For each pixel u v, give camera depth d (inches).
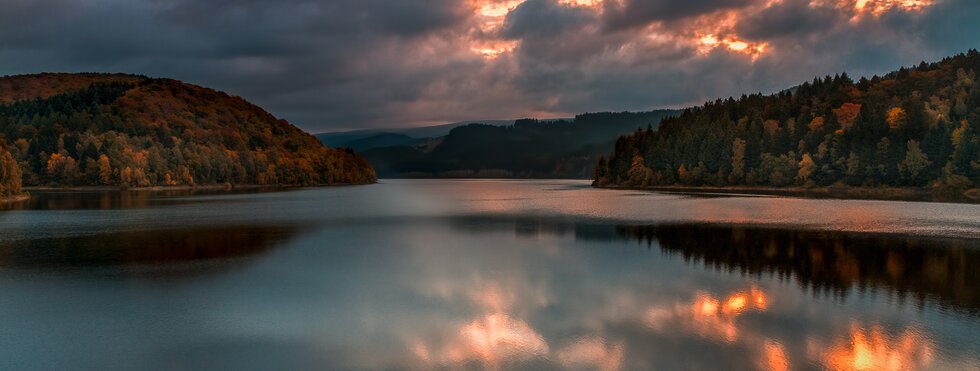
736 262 1723.7
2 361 918.4
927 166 5836.6
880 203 4384.8
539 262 1745.8
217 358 924.0
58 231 2620.6
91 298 1305.4
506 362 895.1
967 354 913.5
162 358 927.7
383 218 3341.5
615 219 3147.1
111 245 2149.4
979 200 4660.4
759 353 919.0
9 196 5108.3
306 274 1573.6
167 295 1331.2
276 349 962.7
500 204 4773.6
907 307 1183.6
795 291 1328.7
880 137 6535.4
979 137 5629.9
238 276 1550.2
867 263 1692.9
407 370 868.6
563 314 1152.8
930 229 2527.1
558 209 4020.7
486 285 1424.7
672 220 3043.8
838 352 923.4
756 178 7475.4
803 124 7854.3
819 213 3420.3
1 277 1547.7
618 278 1494.8
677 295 1298.0
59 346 986.1
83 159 7544.3
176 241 2266.2
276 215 3567.9
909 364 874.8
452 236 2421.3
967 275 1505.9
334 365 890.7
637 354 921.5
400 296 1315.2
